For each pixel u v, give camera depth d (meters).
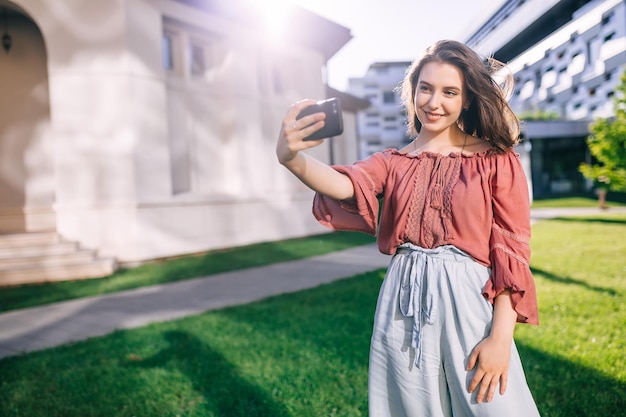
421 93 1.61
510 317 1.46
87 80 9.46
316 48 14.66
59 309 6.43
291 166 1.47
